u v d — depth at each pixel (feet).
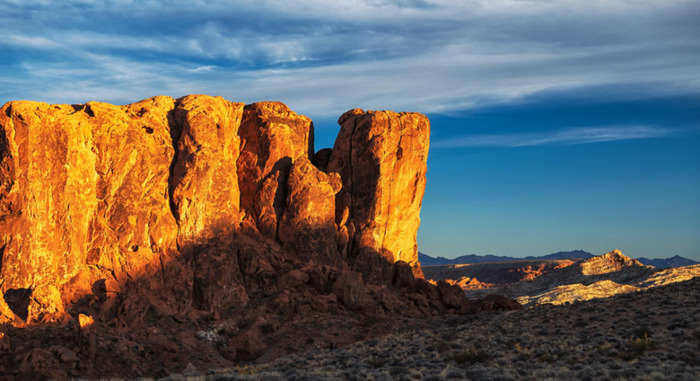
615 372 110.83
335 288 204.44
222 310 196.44
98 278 180.55
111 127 192.95
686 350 124.98
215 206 207.82
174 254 196.85
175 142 209.77
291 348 177.88
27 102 177.78
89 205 184.96
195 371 160.86
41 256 171.22
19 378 135.64
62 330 157.38
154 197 197.67
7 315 157.48
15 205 170.91
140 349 161.38
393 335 184.44
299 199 219.82
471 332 175.94
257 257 210.38
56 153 177.58
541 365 126.31
